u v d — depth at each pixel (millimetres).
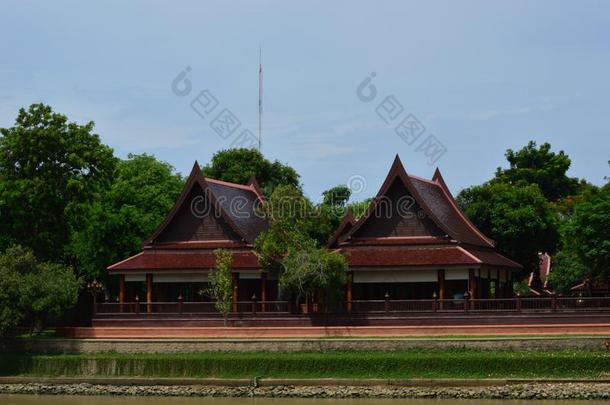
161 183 93875
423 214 71500
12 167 78500
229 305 68812
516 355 59688
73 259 86500
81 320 80938
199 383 62812
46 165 78312
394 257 70375
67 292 69500
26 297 67500
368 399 57969
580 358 58562
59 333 71812
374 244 71812
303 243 69812
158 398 60625
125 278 75188
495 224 88562
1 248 78812
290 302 69438
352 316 67125
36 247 78562
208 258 74062
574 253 80625
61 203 78750
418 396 58031
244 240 74125
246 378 62312
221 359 63438
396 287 72188
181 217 76625
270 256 70125
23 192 76750
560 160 124500
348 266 69750
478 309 64938
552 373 58625
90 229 82562
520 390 57062
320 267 66562
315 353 64125
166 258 74875
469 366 59625
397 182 72250
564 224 86625
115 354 67500
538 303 64000
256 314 68938
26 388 64438
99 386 63969
